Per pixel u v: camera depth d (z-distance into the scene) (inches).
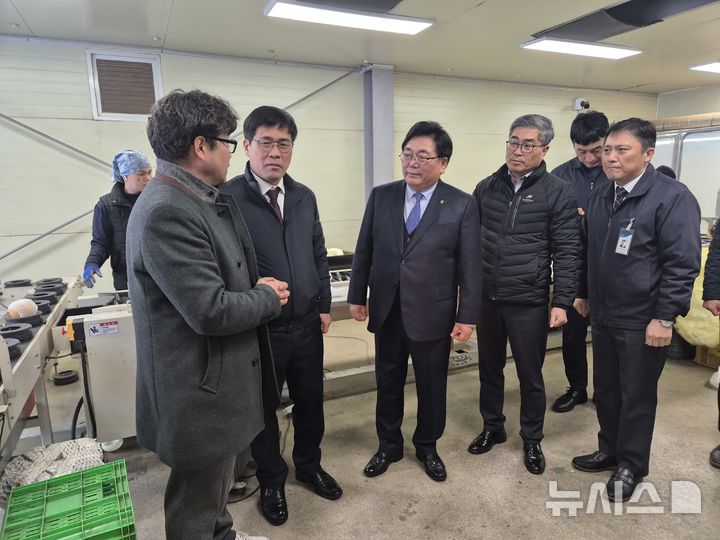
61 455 68.0
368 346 155.0
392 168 210.5
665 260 68.9
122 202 105.5
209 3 125.3
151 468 86.8
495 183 86.0
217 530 53.6
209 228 44.8
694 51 185.2
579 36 162.7
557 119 261.0
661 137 214.7
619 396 80.0
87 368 81.2
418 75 216.4
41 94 150.5
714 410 105.7
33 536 47.6
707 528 69.9
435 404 80.7
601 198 77.4
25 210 153.4
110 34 147.1
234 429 46.9
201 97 43.9
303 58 183.6
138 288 43.4
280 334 68.3
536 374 84.4
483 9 136.9
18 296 97.6
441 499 77.2
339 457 90.1
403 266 75.6
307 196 73.5
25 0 119.5
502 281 83.0
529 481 81.7
